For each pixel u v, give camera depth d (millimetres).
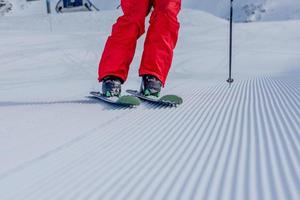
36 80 7883
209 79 7359
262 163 1609
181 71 11227
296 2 107875
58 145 1967
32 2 84250
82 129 2305
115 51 3166
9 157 1784
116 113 2789
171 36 3148
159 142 1989
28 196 1350
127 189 1387
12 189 1412
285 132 2113
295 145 1854
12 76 9383
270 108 2846
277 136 2033
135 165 1646
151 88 3125
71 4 46875
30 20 35875
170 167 1605
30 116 2721
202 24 33125
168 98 3010
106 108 2992
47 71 10547
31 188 1419
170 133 2170
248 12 104938
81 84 6020
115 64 3164
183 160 1690
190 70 11508
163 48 3117
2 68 11180
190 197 1292
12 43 16781
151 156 1761
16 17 38125
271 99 3299
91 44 16578
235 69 12000
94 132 2227
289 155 1703
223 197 1281
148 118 2588
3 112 2904
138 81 6902
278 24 26266
